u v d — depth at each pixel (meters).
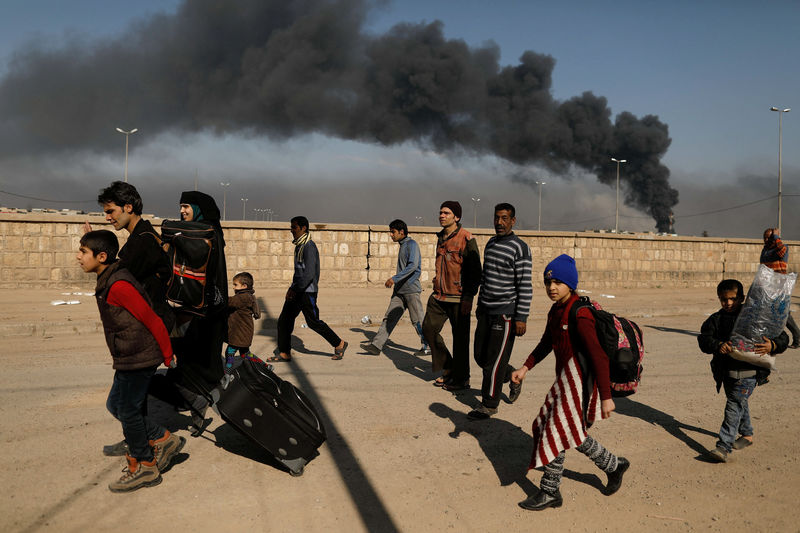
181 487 3.59
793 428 5.04
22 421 4.71
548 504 3.45
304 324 10.11
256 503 3.40
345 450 4.29
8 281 14.00
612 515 3.39
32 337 8.55
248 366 3.95
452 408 5.42
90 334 8.91
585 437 3.38
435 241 17.14
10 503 3.30
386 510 3.37
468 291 5.81
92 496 3.42
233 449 4.25
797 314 13.87
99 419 4.79
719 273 21.30
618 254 19.64
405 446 4.41
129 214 3.57
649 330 10.77
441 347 6.11
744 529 3.25
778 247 6.37
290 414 3.79
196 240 3.91
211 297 4.15
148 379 3.47
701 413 5.45
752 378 4.23
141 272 3.52
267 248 15.69
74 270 14.38
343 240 16.30
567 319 3.42
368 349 7.01
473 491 3.67
